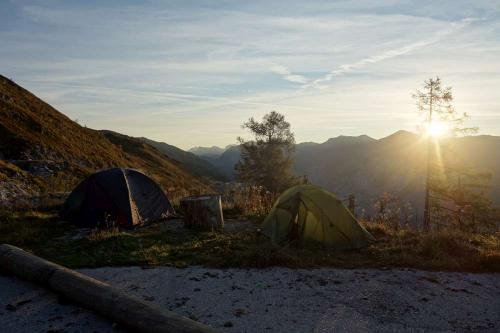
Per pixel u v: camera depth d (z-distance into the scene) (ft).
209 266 28.27
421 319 20.58
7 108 134.21
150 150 323.16
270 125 158.92
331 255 31.73
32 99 176.65
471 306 22.43
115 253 30.83
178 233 38.11
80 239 34.91
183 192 64.95
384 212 45.24
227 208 49.75
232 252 30.96
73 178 99.45
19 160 100.94
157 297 22.68
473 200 86.48
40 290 23.59
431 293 24.11
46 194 56.95
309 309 21.39
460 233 36.32
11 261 25.46
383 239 36.68
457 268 28.86
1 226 37.52
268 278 26.12
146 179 44.96
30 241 34.06
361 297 23.20
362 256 31.76
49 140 130.52
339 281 25.73
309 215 34.91
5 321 19.63
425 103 97.96
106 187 41.06
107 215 39.70
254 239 35.60
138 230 39.09
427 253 31.53
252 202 51.65
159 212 44.14
